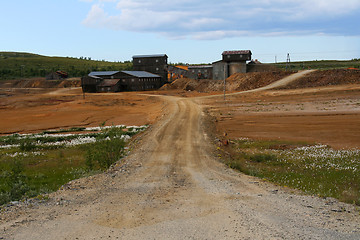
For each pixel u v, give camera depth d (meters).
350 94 67.06
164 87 114.88
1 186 22.00
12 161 31.80
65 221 11.72
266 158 29.94
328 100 63.03
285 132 42.88
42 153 36.44
